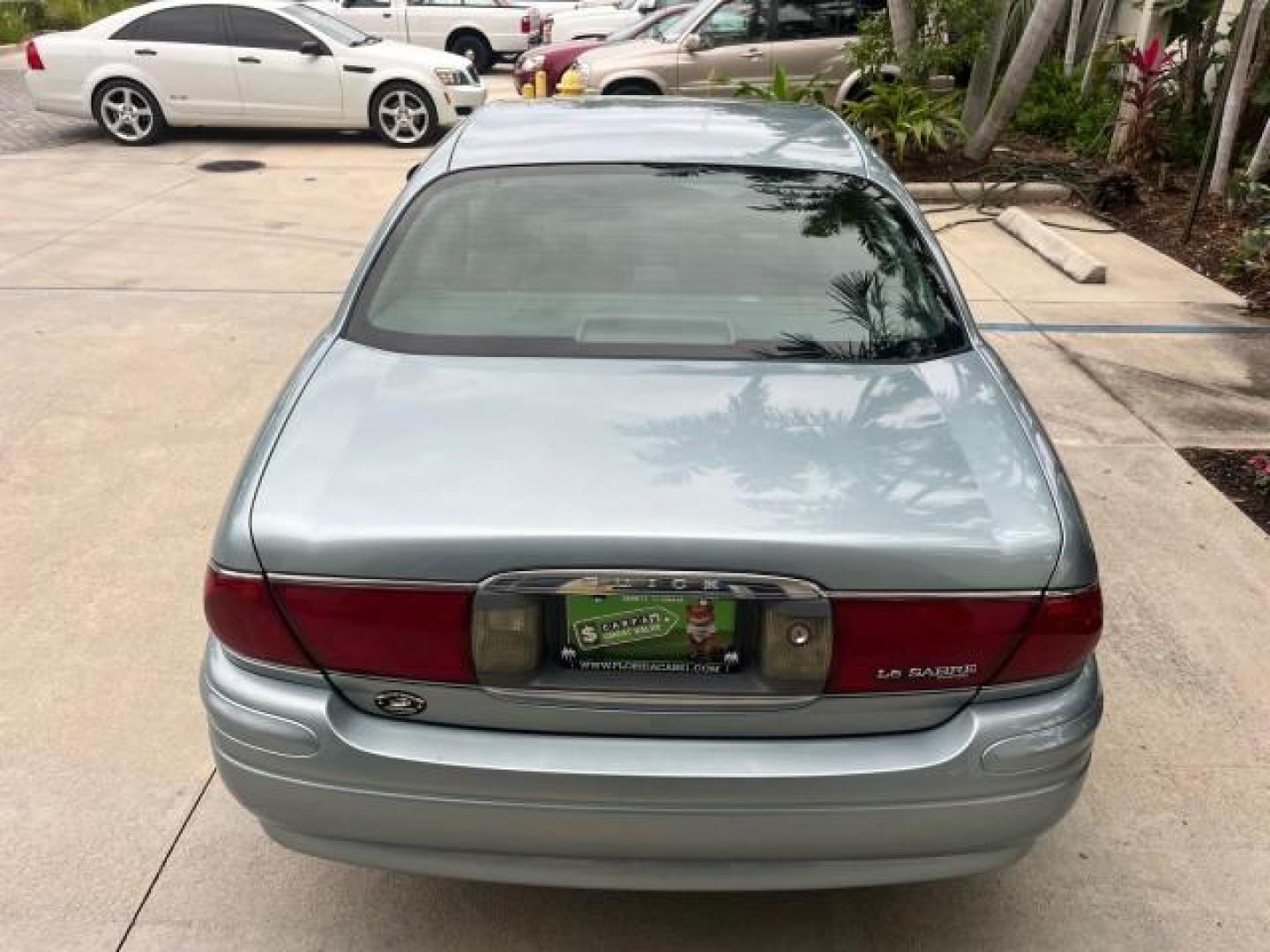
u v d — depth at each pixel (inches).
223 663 83.4
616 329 102.9
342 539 77.0
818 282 108.5
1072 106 445.7
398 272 110.5
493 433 88.3
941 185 365.4
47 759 115.6
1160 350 239.0
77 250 299.6
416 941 96.7
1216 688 130.4
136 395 206.1
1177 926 99.3
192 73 451.8
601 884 82.1
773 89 398.6
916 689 78.7
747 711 78.5
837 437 89.0
